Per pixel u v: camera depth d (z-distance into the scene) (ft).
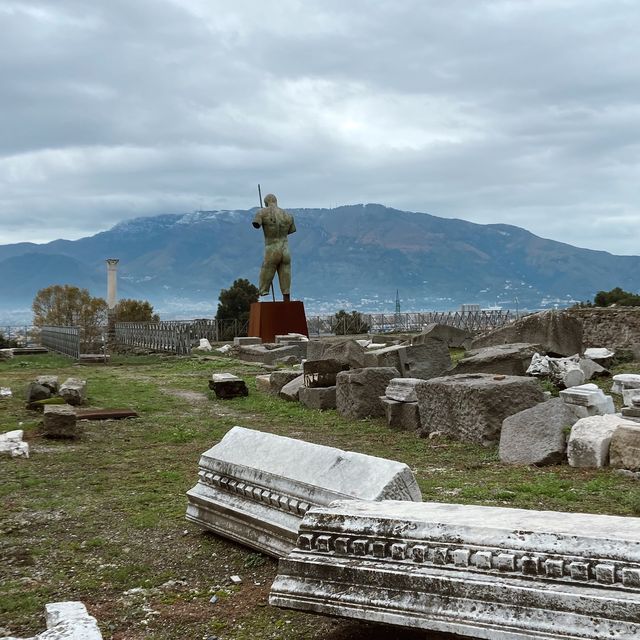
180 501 25.66
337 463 18.01
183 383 67.92
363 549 13.61
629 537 11.48
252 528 19.63
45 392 51.42
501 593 11.86
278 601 14.08
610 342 63.98
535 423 31.63
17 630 15.72
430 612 12.36
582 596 11.15
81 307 185.47
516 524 12.74
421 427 39.11
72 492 27.25
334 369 51.96
